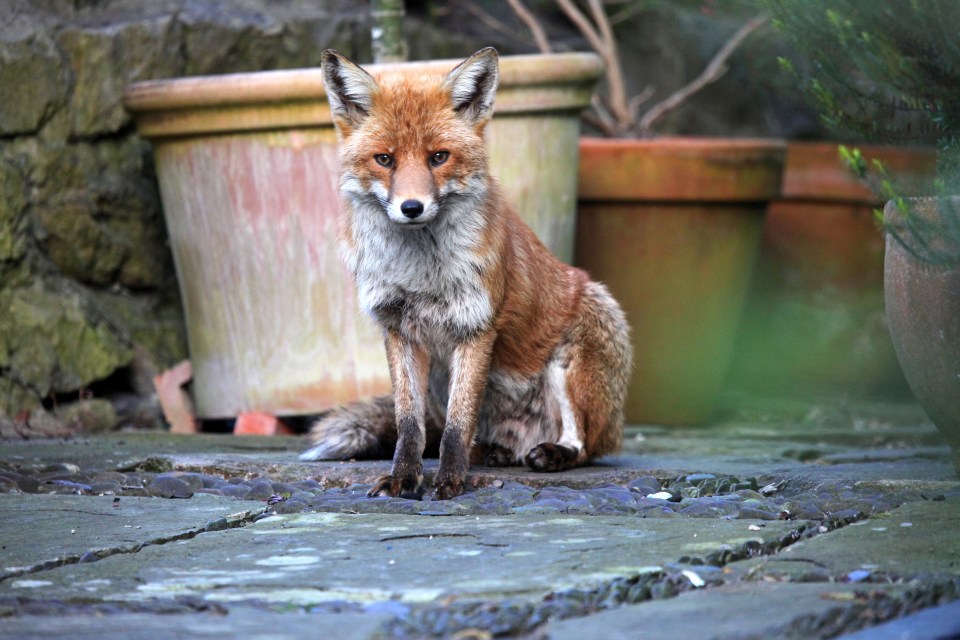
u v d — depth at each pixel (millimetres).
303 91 8508
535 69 8773
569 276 7039
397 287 6234
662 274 10438
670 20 14250
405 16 12180
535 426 6953
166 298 10352
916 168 11180
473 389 6207
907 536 4484
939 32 5492
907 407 11539
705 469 6633
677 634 3240
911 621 3297
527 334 6602
